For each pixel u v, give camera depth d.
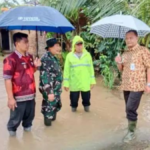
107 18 3.63
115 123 3.97
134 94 3.31
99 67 6.96
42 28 3.68
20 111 3.36
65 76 4.33
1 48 13.99
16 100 3.29
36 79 7.20
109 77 6.10
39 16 3.00
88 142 3.37
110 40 6.20
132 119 3.41
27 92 3.33
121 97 5.36
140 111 4.46
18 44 3.18
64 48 8.34
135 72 3.28
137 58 3.27
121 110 4.56
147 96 5.31
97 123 3.99
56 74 3.71
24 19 2.96
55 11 3.23
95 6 6.62
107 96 5.45
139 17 5.27
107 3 6.23
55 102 3.79
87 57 4.29
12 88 3.24
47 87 3.61
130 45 3.31
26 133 3.63
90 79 4.41
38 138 3.49
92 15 6.78
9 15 3.05
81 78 4.28
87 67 4.30
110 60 6.23
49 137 3.52
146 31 3.58
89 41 7.12
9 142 3.37
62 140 3.43
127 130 3.70
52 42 3.60
